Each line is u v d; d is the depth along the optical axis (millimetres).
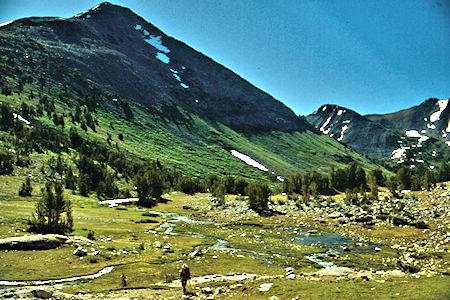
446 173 187750
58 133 188000
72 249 46469
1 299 23859
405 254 55938
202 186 194375
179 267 43094
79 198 121625
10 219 62500
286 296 23250
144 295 27547
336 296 21859
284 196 162250
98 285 32156
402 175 144625
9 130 164750
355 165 177500
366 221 93562
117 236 66688
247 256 54344
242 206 129500
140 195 138000
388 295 21203
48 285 31391
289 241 71938
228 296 25094
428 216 87375
